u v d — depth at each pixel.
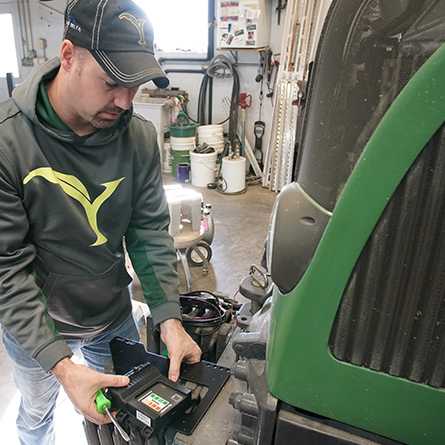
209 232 2.94
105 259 1.06
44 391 1.13
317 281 0.45
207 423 0.72
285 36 4.10
